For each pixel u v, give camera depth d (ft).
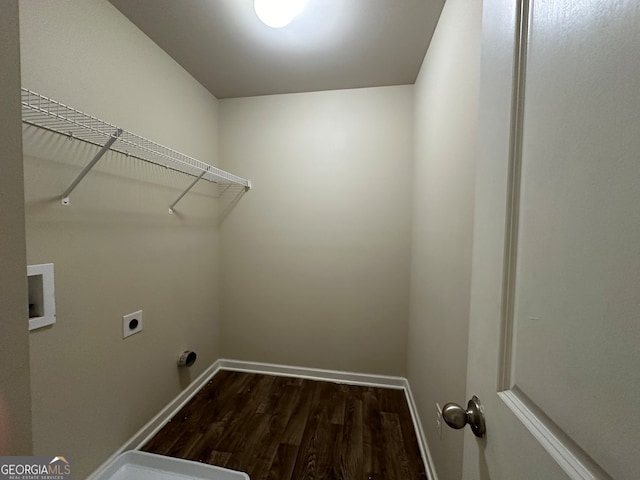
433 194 4.16
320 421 5.02
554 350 1.09
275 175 6.53
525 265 1.30
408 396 5.73
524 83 1.34
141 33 4.33
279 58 5.08
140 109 4.32
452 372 3.16
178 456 4.25
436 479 3.67
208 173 5.44
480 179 1.72
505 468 1.35
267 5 3.66
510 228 1.40
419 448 4.43
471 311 1.81
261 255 6.69
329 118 6.25
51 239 3.10
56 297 3.17
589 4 0.97
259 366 6.79
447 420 1.68
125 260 4.13
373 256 6.24
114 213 3.92
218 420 5.05
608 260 0.87
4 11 1.24
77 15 3.30
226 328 6.93
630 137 0.83
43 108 2.92
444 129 3.63
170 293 5.15
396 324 6.22
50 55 3.01
